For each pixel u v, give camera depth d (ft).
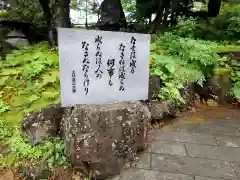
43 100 13.53
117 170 10.57
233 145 12.73
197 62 18.47
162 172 10.52
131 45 11.74
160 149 12.28
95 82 11.25
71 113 10.80
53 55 17.75
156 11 30.63
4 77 15.25
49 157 10.89
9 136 12.12
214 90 18.34
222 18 25.70
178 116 16.16
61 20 20.16
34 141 11.57
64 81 10.71
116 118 10.55
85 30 10.65
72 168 10.52
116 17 31.40
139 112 11.49
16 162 10.82
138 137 11.51
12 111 13.23
